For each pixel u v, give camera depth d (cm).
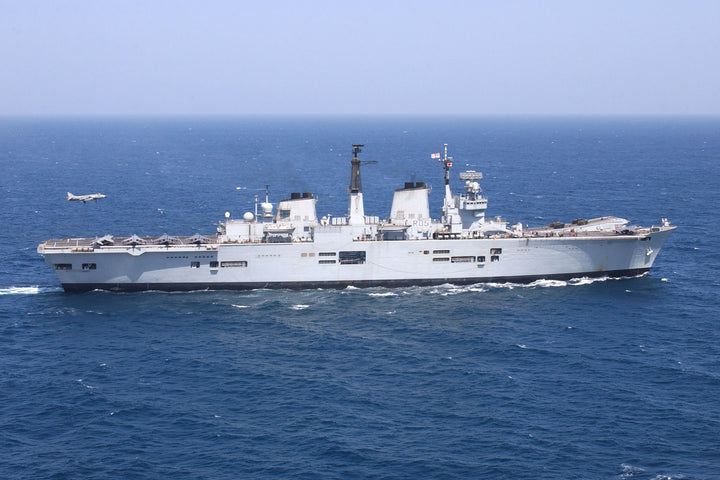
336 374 15850
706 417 13812
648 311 19825
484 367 16150
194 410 14188
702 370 15900
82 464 12331
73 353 16912
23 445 12888
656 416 13862
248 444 12988
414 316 19550
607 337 17912
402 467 12294
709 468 12175
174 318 19388
